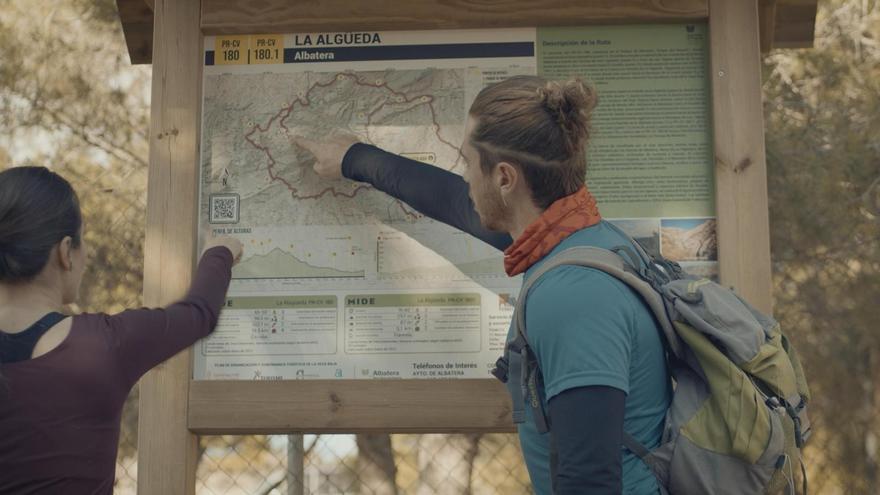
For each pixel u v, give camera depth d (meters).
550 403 1.56
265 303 2.77
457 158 2.80
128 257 5.47
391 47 2.86
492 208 1.79
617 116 2.78
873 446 5.70
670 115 2.78
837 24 5.82
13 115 5.61
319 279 2.77
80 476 1.65
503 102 1.74
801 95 5.72
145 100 5.65
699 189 2.75
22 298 1.75
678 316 1.66
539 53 2.82
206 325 1.95
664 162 2.76
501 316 2.73
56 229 1.77
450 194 2.78
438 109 2.83
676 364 1.73
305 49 2.87
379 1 2.82
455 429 2.72
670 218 2.73
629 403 1.62
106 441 1.70
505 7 2.80
